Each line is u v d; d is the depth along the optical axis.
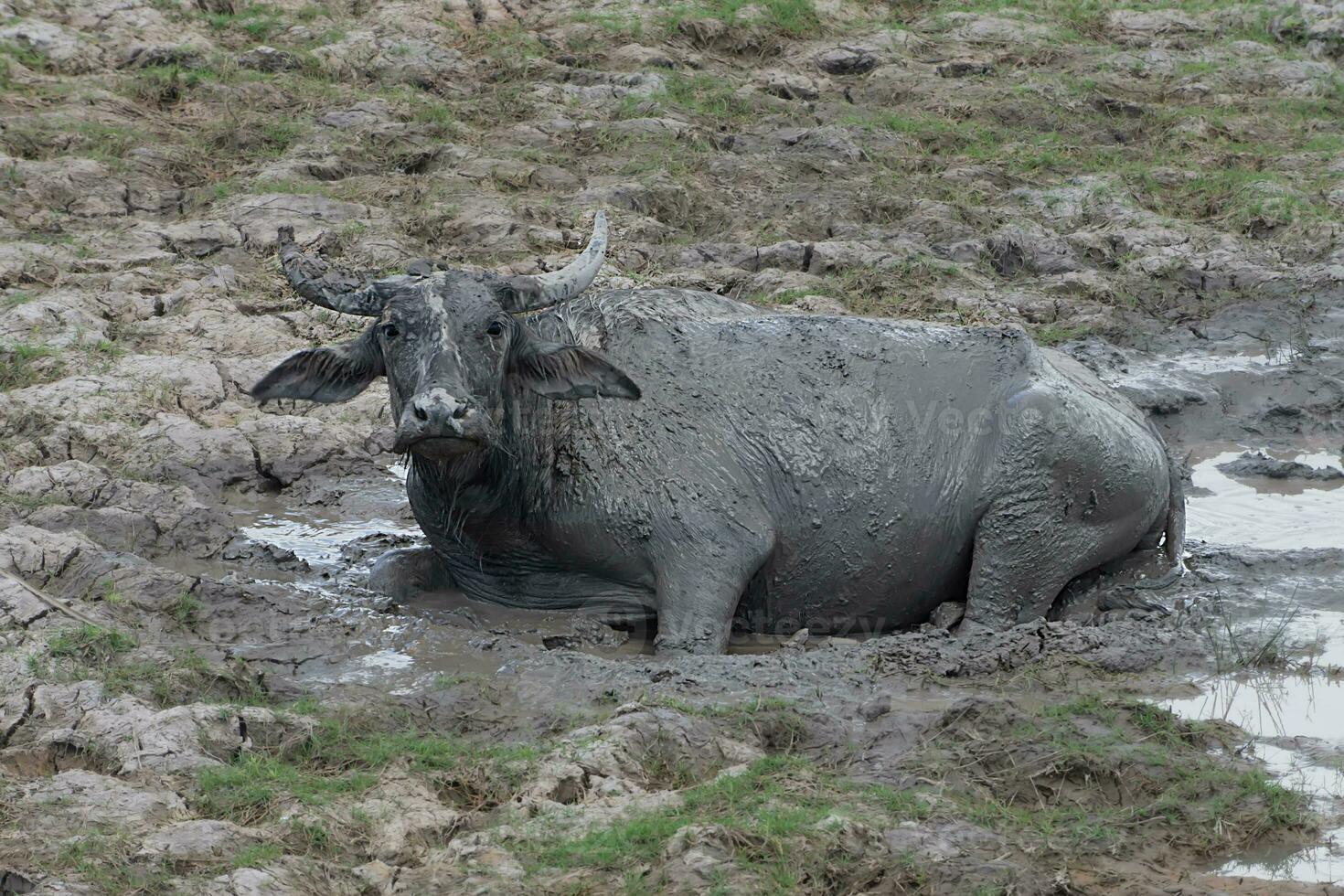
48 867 18.92
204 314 47.31
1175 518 33.19
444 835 20.70
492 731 24.44
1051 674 27.53
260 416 41.47
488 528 30.11
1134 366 48.84
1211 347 50.56
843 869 19.75
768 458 30.55
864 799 21.92
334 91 67.62
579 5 79.44
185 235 52.78
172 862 19.20
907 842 20.62
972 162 65.31
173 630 27.83
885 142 66.69
